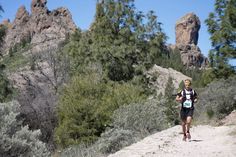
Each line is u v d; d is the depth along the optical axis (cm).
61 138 1972
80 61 3031
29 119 2338
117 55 3008
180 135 1525
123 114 1795
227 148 1184
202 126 1945
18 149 1011
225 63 2911
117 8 3164
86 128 1942
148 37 3188
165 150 1186
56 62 2797
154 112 1830
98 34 3197
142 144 1316
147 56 3159
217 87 2553
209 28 3000
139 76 3070
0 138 958
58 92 2462
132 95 2117
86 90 2083
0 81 2345
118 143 1512
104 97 2077
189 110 1368
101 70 2784
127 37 3156
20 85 2541
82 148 1667
